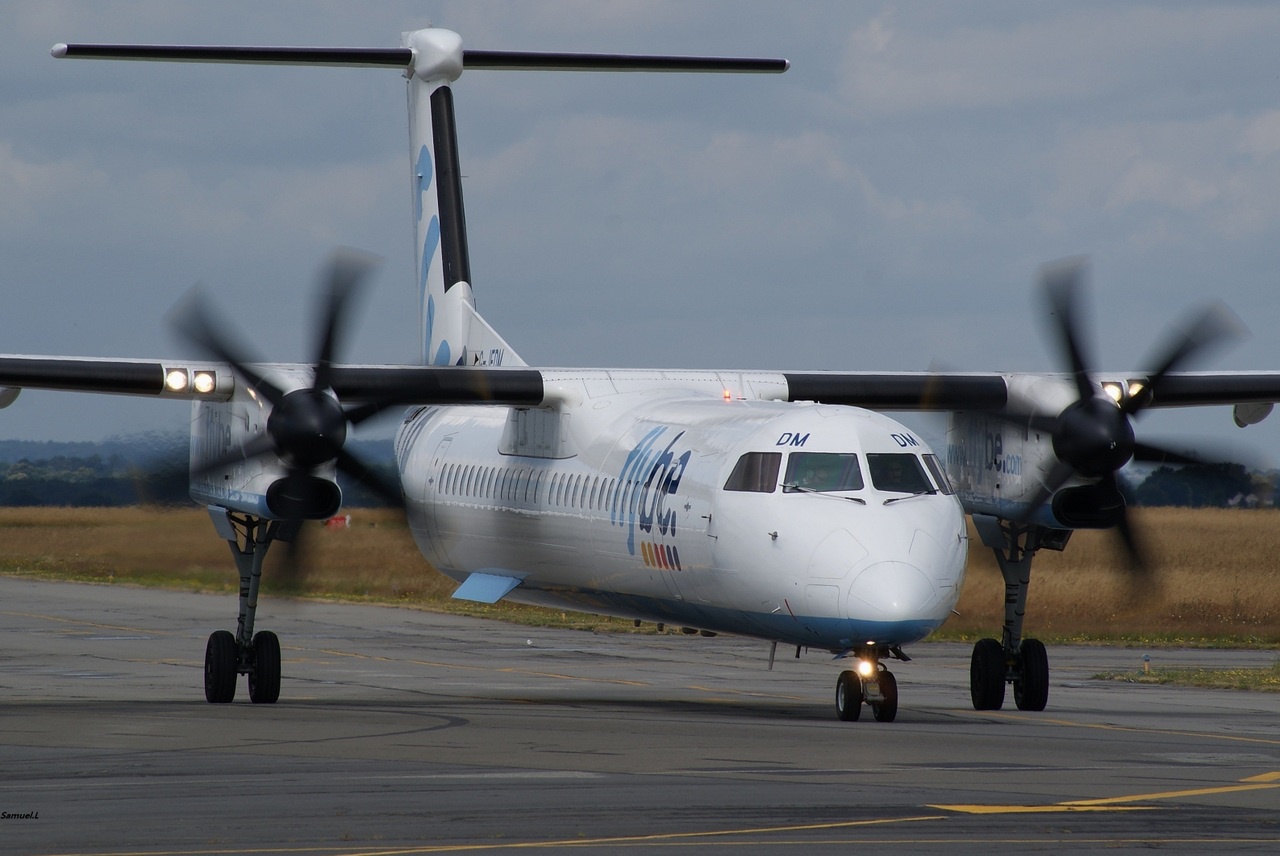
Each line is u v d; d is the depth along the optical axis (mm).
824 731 56344
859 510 59844
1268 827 37406
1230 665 105000
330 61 94000
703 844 34969
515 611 145625
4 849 34594
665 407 74312
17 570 194375
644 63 93438
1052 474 71250
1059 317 71250
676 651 111125
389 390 74188
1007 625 73938
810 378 81375
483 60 97312
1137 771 46406
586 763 47094
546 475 78750
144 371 71875
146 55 86688
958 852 34344
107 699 76312
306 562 73938
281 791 41812
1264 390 79875
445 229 98375
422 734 55125
